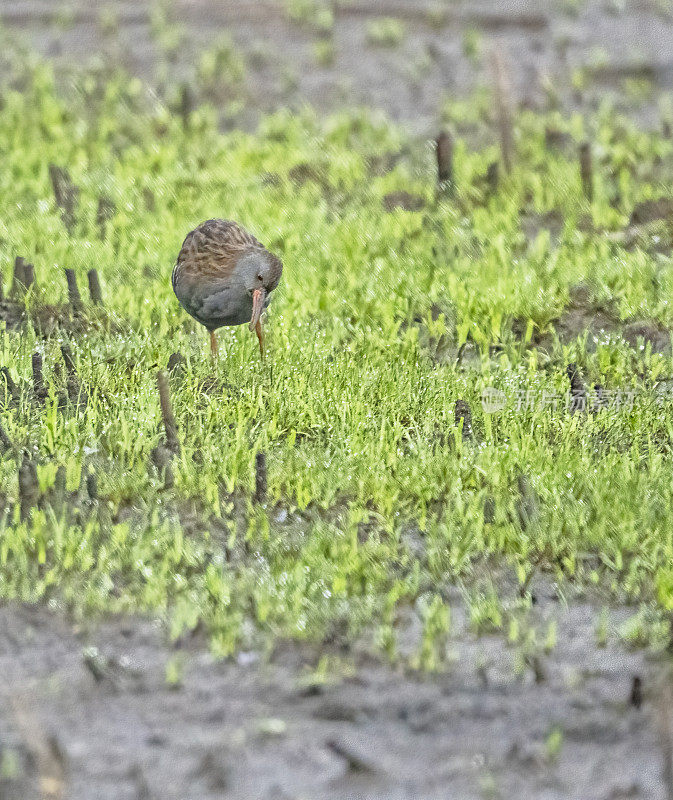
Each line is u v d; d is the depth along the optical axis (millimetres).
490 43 29312
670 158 22453
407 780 7617
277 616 9195
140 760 7609
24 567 9539
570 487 11164
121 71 27125
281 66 27828
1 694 8242
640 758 7973
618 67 28156
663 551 10250
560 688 8742
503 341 14531
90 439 11516
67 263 16172
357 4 31312
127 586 9547
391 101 26281
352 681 8641
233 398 12344
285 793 7434
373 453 11453
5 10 30469
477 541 10320
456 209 19375
